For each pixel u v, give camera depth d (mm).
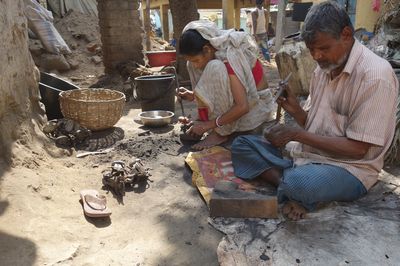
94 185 2732
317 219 2143
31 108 3254
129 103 5578
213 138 3299
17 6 2992
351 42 1986
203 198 2555
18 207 2152
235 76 2938
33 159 2736
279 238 2014
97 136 3768
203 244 2070
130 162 3031
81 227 2178
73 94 4090
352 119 2064
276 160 2449
